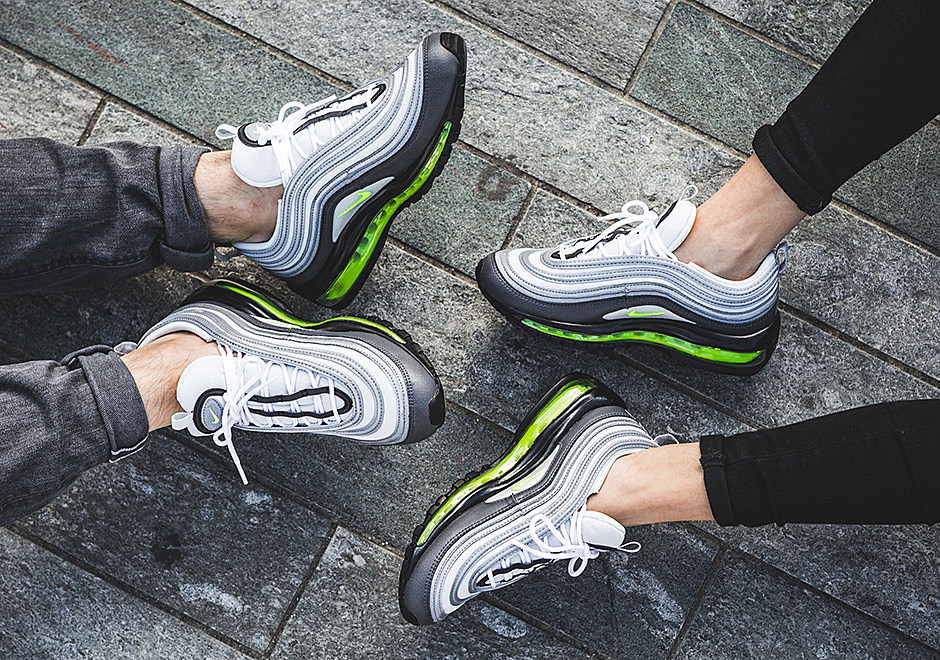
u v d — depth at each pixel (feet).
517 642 4.31
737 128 4.60
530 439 4.09
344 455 4.34
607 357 4.44
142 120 4.46
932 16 2.77
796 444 3.19
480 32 4.58
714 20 4.65
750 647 4.33
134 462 4.30
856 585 4.37
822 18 4.66
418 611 3.98
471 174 4.50
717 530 4.39
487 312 4.43
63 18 4.48
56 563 4.25
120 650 4.23
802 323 4.51
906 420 2.99
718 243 3.75
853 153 3.22
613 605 4.33
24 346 4.30
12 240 3.48
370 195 3.87
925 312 4.54
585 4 4.62
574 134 4.56
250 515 4.31
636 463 3.76
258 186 3.70
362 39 4.56
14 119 4.42
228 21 4.53
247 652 4.26
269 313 4.04
